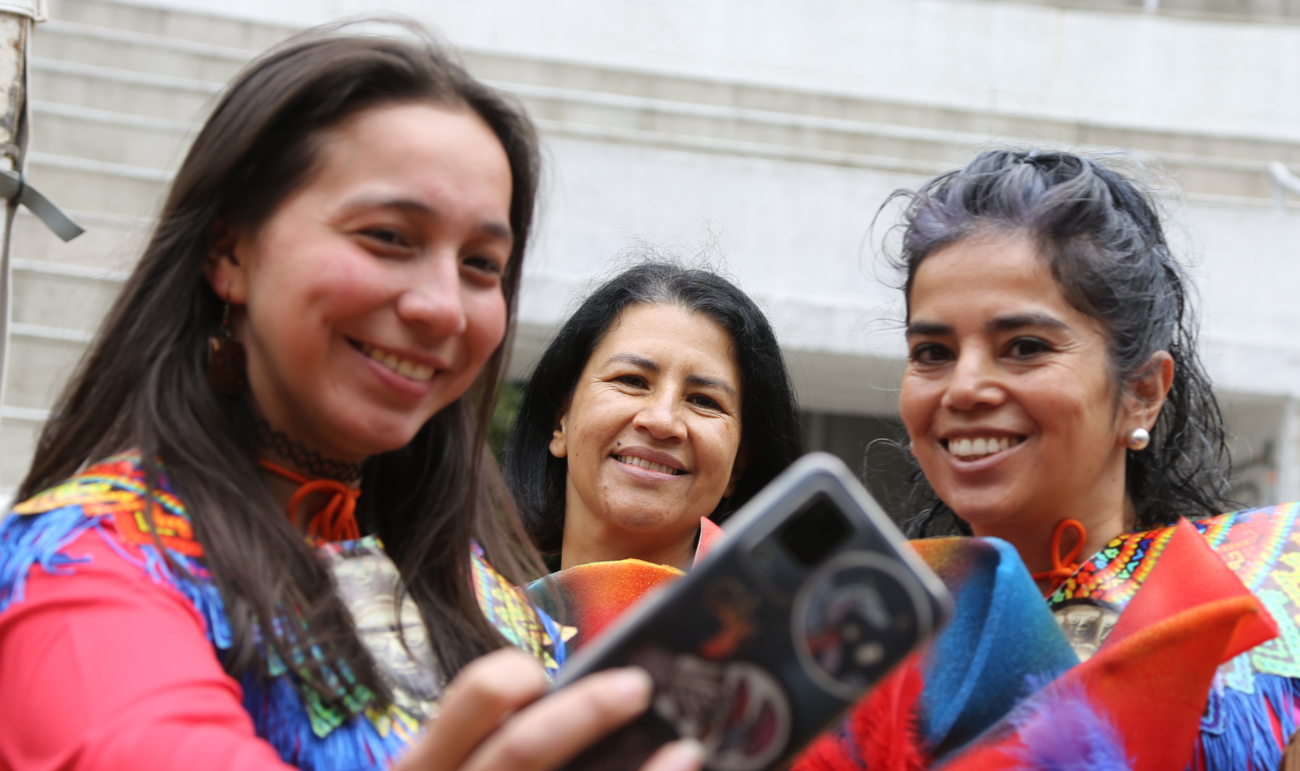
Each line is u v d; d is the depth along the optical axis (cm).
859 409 624
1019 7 721
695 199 568
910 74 720
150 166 551
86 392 112
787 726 72
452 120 107
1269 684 150
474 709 71
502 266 111
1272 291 578
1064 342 157
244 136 105
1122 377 160
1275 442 564
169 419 107
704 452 213
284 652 103
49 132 541
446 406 128
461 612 126
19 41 212
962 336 160
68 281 478
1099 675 129
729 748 72
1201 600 136
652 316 221
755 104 703
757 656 72
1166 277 173
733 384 221
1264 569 160
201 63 609
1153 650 129
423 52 111
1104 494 165
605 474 213
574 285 514
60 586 93
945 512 206
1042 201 160
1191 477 183
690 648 72
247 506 107
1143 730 127
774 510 73
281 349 104
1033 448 157
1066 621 156
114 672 85
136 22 641
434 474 129
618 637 73
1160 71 716
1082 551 162
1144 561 157
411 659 116
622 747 73
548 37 708
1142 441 164
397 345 104
